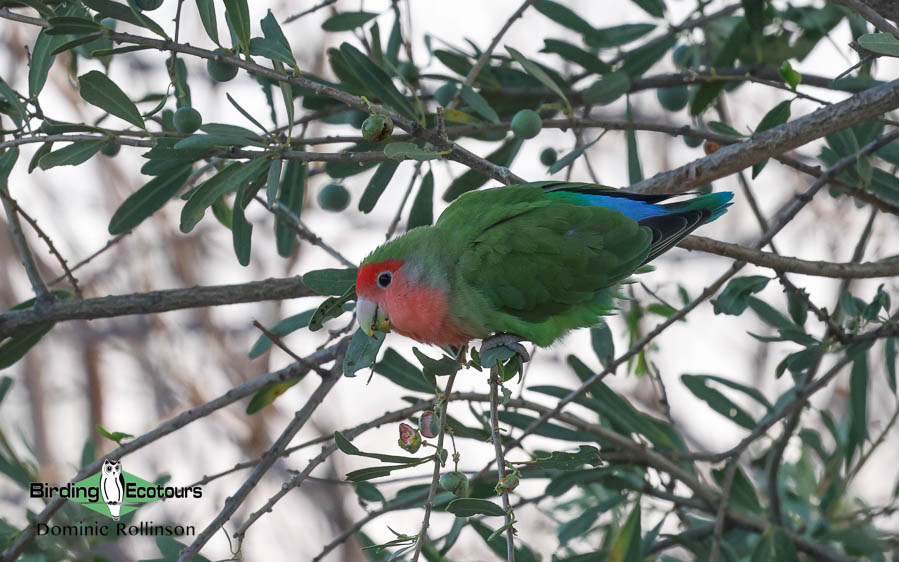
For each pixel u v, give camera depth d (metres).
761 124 7.07
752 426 8.46
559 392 7.92
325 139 6.48
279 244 8.12
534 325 6.42
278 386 7.53
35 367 14.18
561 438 7.94
